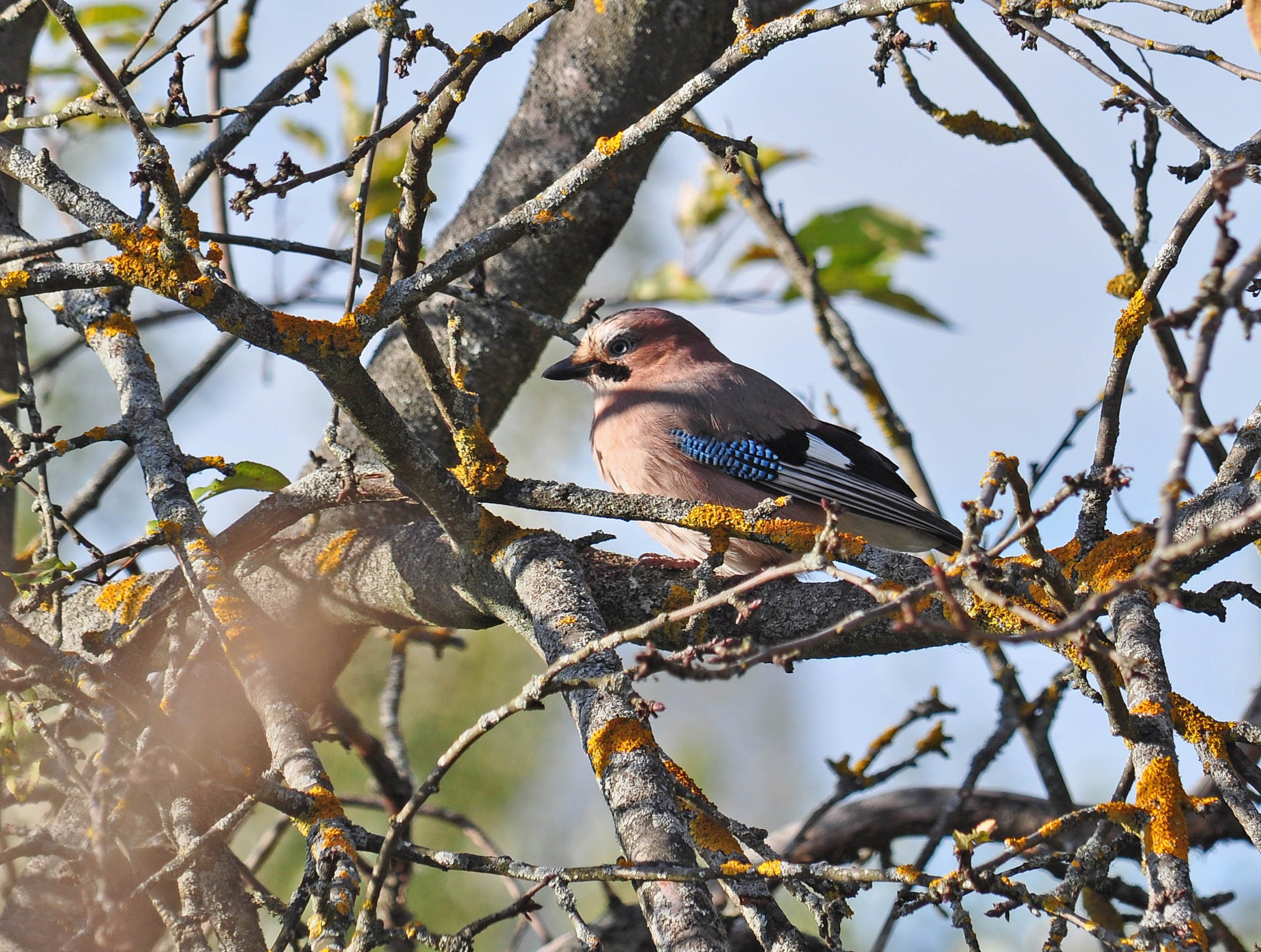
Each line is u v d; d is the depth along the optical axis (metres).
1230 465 6.35
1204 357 3.84
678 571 7.77
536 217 6.37
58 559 7.18
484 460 7.24
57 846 5.77
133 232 5.98
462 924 12.27
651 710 5.24
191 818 6.29
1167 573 4.03
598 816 13.93
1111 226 9.27
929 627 4.24
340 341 6.14
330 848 5.36
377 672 13.05
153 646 7.43
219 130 10.34
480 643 13.42
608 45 9.51
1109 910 8.66
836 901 5.60
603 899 13.66
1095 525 6.39
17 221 9.38
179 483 6.94
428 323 9.52
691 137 6.48
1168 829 4.85
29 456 7.06
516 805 13.12
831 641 7.13
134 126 5.65
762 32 5.93
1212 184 5.46
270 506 7.78
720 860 5.71
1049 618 6.18
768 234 11.23
